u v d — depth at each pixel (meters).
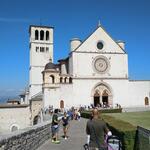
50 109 77.12
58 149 22.39
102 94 90.12
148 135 15.84
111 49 92.00
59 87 85.62
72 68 88.88
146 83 92.88
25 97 119.38
